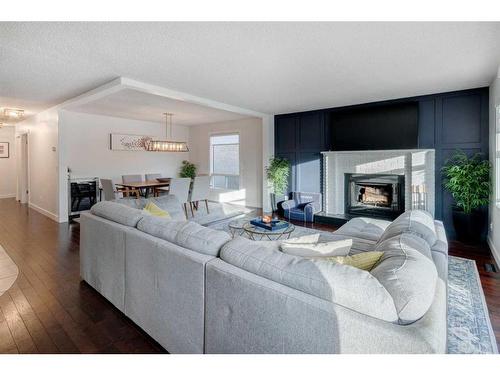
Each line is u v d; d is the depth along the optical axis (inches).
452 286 109.0
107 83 155.1
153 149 253.6
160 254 71.3
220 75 141.7
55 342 76.4
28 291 105.9
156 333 74.0
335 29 93.2
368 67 130.3
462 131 172.9
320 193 233.0
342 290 43.6
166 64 126.0
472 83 157.9
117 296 89.8
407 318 39.7
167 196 160.7
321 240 108.7
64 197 221.6
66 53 112.9
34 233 186.4
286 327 46.8
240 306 53.2
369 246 100.5
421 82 155.4
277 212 256.4
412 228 84.2
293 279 48.4
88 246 106.1
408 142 189.2
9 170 352.8
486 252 148.9
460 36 98.2
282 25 90.8
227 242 64.2
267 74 140.6
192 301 63.2
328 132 231.5
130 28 92.5
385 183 202.7
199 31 94.5
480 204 164.7
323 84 158.4
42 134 247.9
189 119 294.7
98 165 271.0
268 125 257.8
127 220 90.5
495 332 81.4
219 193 319.3
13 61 121.5
